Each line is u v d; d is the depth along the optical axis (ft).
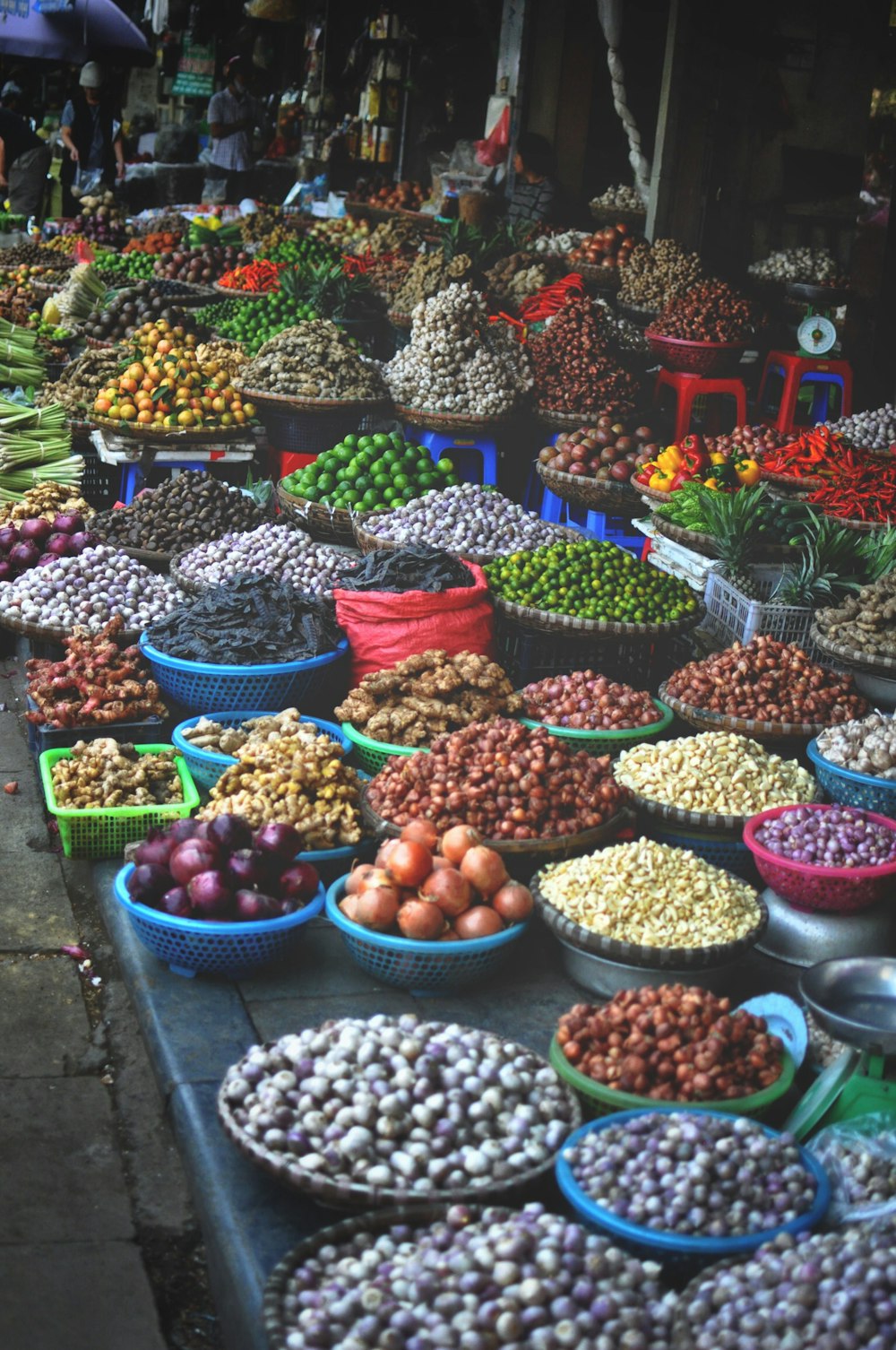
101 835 15.80
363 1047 10.36
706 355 26.73
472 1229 8.91
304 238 38.78
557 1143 9.91
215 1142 10.91
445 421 25.03
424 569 18.43
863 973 11.25
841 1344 7.76
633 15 35.01
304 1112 9.96
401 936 12.69
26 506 23.13
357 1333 8.12
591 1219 9.07
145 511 22.54
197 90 56.44
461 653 16.78
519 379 25.99
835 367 27.37
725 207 34.91
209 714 17.13
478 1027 12.48
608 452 23.90
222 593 18.17
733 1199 9.12
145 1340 9.73
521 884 13.57
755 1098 10.21
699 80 33.60
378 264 35.88
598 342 26.37
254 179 53.47
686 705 16.34
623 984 12.57
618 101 35.27
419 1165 9.59
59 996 13.92
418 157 47.52
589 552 19.03
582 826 13.71
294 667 17.17
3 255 42.75
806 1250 8.53
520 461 27.76
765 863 13.51
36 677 18.20
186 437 25.00
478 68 45.68
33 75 64.54
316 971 13.47
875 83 27.43
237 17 55.93
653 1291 8.48
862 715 16.37
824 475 21.65
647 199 35.68
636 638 18.16
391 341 33.88
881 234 27.68
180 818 15.84
